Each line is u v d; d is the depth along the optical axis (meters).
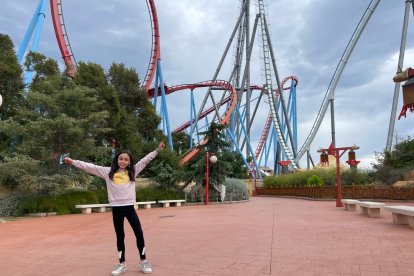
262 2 68.94
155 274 6.41
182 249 8.85
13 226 15.59
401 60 49.53
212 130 33.66
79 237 11.55
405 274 6.12
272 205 27.95
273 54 68.88
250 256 7.82
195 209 24.27
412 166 38.59
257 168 68.94
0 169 21.14
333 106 59.56
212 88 66.44
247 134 68.38
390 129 49.91
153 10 50.28
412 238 10.02
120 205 6.46
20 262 7.74
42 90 24.75
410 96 16.86
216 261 7.36
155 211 23.27
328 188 36.75
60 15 40.72
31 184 21.34
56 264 7.47
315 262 7.13
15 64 28.48
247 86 68.38
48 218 19.56
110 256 8.20
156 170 32.94
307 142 63.81
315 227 12.95
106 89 34.66
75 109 24.20
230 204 30.41
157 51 51.31
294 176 51.22
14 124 22.36
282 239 10.18
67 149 23.56
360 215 17.83
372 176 41.72
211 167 32.94
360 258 7.45
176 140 70.44
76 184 24.34
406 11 49.78
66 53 40.28
